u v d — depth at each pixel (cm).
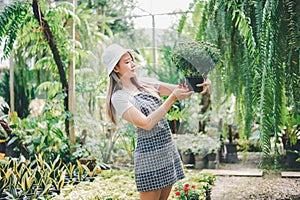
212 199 336
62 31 394
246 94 243
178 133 477
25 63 554
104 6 725
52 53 398
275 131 179
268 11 174
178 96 197
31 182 291
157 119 191
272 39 172
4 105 446
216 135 474
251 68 237
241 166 483
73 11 410
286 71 192
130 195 284
